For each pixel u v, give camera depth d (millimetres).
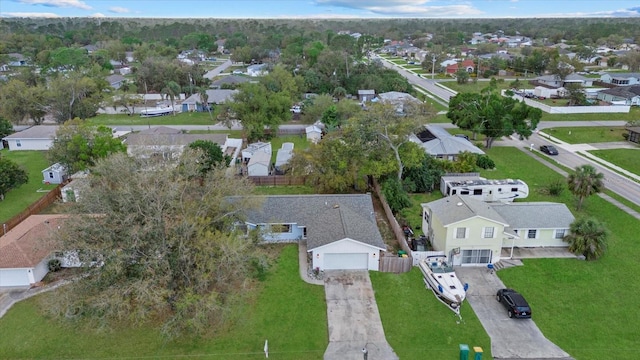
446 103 97125
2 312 29078
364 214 39406
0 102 75562
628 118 81625
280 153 59125
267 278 32906
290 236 39219
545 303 30078
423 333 27250
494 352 25625
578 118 82062
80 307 24359
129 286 24438
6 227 38688
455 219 34125
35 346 25812
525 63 132500
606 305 29828
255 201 33375
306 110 80000
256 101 69375
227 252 26016
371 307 29750
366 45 188250
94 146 48500
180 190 28172
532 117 62844
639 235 39438
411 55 182875
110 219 26156
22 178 48156
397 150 46500
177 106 92375
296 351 25688
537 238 37094
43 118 81375
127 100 88250
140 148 33000
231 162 56719
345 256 33969
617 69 137500
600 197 47719
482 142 68125
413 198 47906
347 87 106438
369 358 25156
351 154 46688
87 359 24812
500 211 37688
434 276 31688
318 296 30891
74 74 81688
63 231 27406
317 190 48969
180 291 25672
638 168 56688
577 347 26000
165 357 25000
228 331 27172
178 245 26141
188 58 167250
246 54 157875
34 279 32062
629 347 25938
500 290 30344
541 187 50375
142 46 163625
